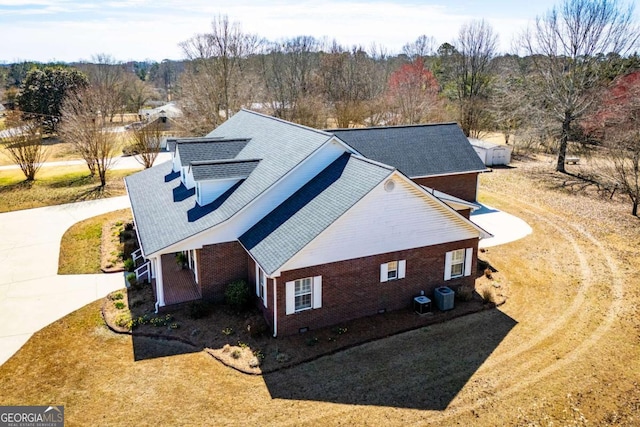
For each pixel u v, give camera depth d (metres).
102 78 100.50
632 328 17.67
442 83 84.94
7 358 16.11
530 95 52.81
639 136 32.44
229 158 24.62
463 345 16.78
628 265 23.33
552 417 13.18
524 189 38.16
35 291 21.14
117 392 14.27
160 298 18.75
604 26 43.06
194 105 60.22
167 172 28.69
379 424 12.95
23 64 138.50
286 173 19.91
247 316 18.50
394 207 17.88
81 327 18.08
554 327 17.89
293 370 15.32
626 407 13.55
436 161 31.77
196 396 14.09
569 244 26.20
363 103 65.62
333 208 17.59
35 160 46.41
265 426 12.87
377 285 18.62
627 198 35.25
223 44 61.66
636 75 49.53
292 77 87.19
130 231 28.06
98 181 42.97
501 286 21.33
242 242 18.98
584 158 49.84
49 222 31.25
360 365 15.60
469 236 19.97
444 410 13.50
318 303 17.56
